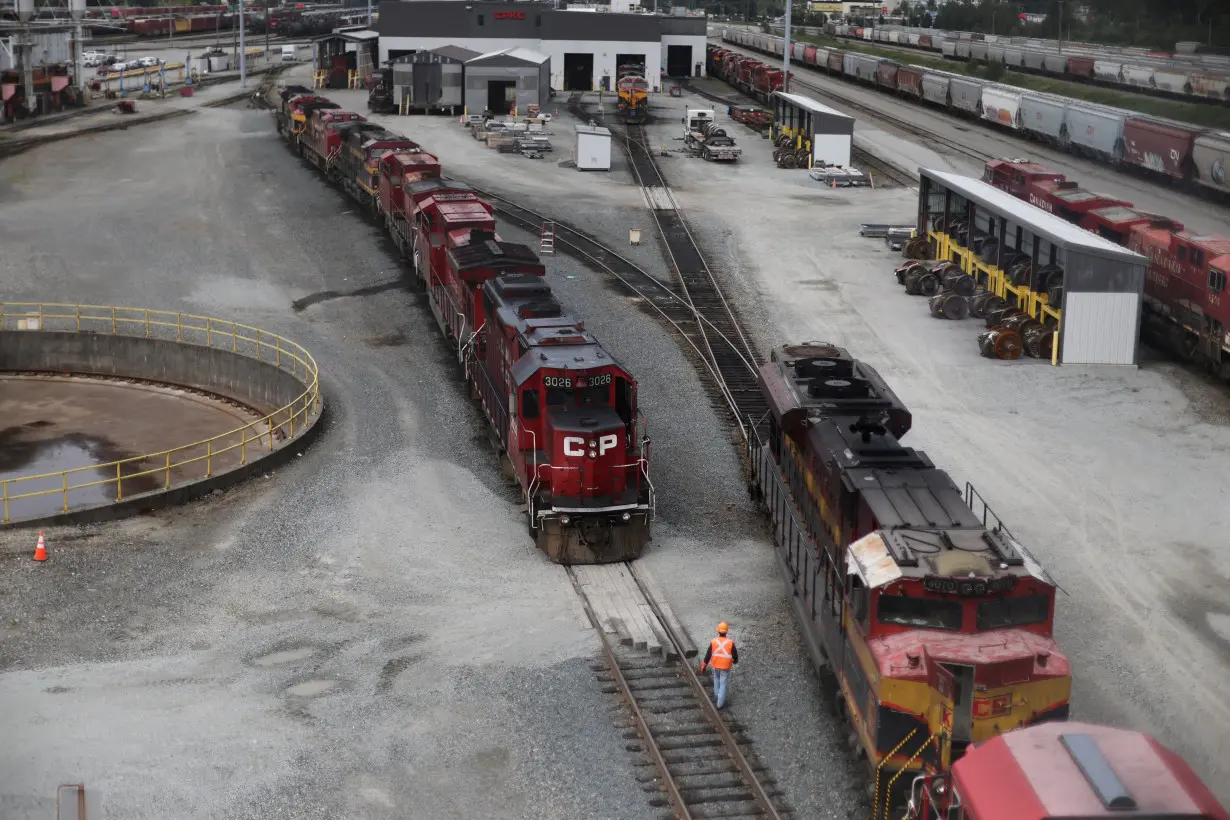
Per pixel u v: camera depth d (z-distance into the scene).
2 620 25.53
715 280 54.81
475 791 19.92
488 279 38.44
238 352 44.22
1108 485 33.22
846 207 71.00
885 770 18.44
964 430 37.28
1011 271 48.19
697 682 23.09
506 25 119.38
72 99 108.12
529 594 27.30
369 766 20.58
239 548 29.39
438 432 37.12
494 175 77.94
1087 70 95.56
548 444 28.89
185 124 97.81
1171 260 44.53
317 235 62.22
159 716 21.89
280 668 23.88
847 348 45.44
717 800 19.52
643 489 30.22
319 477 33.81
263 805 19.39
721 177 79.94
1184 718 22.25
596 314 48.59
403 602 26.84
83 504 33.31
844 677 20.78
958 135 92.62
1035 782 13.72
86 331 47.38
